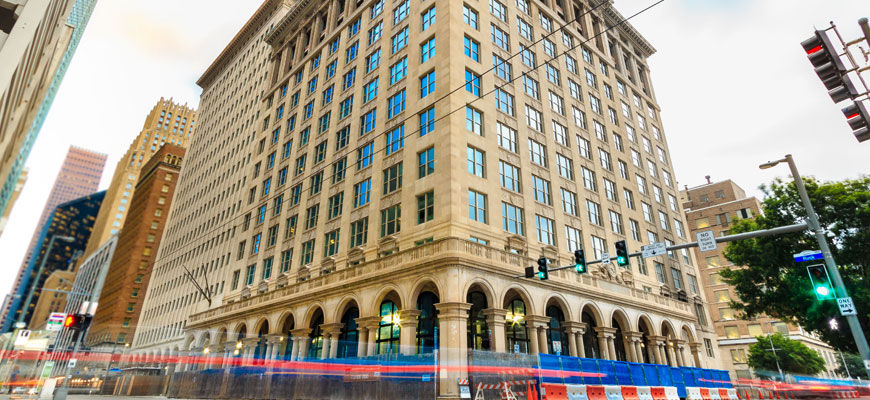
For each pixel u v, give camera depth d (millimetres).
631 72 57312
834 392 39188
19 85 11531
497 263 26531
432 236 27109
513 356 21688
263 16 76062
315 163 41906
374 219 32094
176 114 172000
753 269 30891
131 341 67312
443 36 32906
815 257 15195
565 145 39031
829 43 10203
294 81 53188
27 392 25906
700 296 45844
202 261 57781
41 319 170750
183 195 78312
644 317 35656
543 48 42125
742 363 62969
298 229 39531
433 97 31312
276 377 25203
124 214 152250
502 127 33281
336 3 51594
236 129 66062
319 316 33719
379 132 35344
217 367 28656
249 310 38469
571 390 19438
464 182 28172
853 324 13914
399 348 25312
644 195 46031
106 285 106688
